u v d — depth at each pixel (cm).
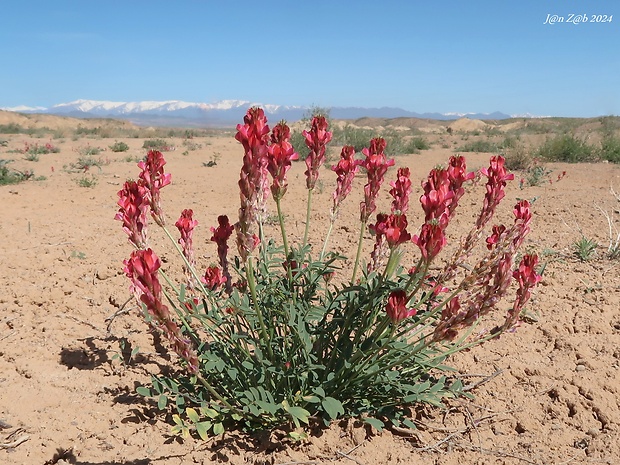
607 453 256
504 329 273
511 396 307
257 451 263
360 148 1942
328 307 283
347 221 747
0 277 485
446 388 291
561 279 479
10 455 250
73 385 316
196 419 266
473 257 543
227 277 309
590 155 1675
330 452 261
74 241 625
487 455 258
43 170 1400
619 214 744
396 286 246
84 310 424
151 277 212
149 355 359
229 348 295
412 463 252
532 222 714
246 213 223
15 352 351
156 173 269
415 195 1007
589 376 320
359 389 281
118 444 264
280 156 248
